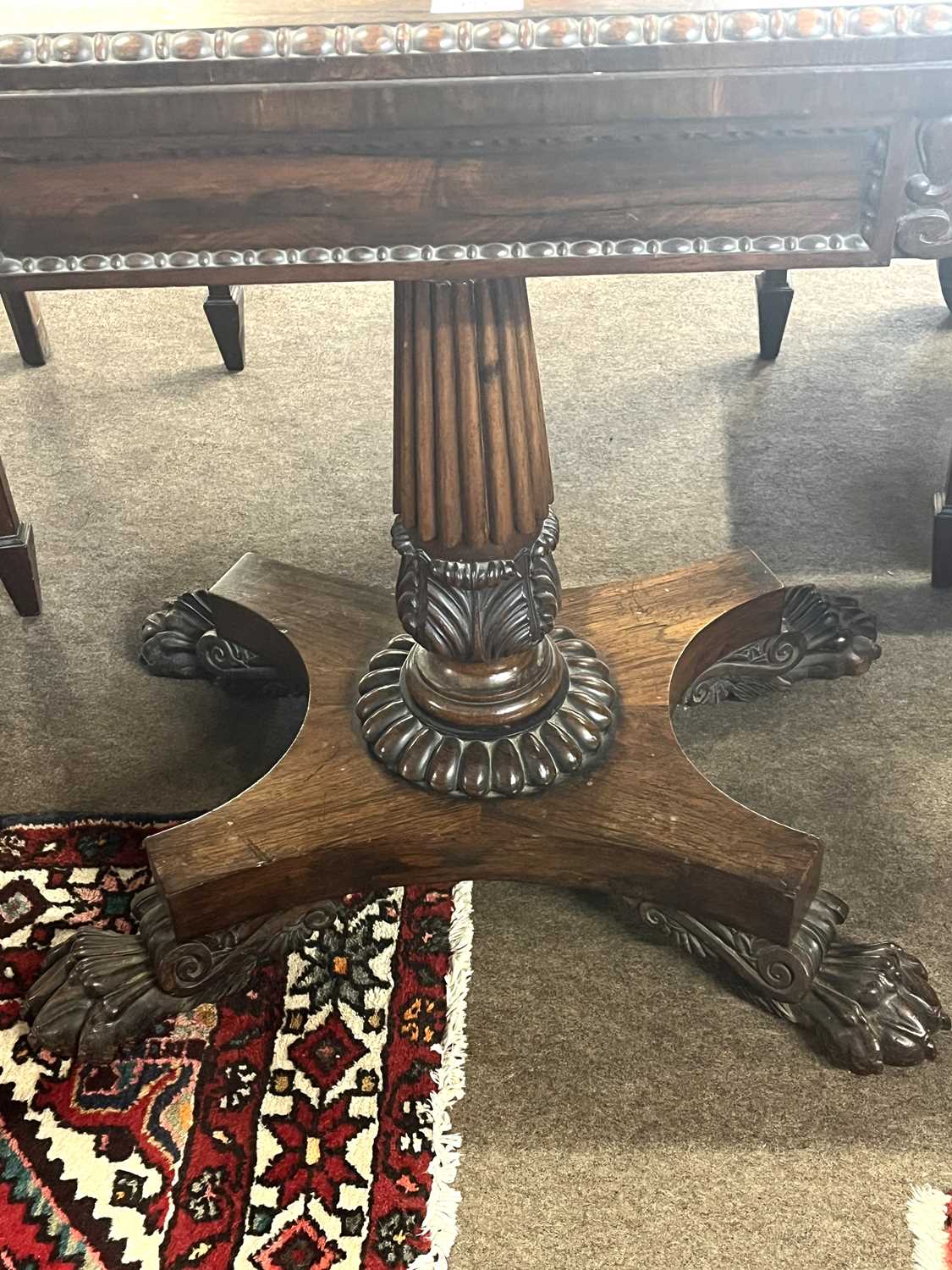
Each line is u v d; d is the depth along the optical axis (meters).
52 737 1.41
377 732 1.17
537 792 1.12
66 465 1.86
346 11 0.70
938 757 1.33
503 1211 0.97
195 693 1.47
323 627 1.31
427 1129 1.02
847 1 0.66
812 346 2.05
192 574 1.64
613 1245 0.95
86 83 0.69
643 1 0.69
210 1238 0.95
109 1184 0.99
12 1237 0.96
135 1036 1.09
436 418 0.97
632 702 1.21
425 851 1.10
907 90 0.68
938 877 1.21
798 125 0.71
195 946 1.07
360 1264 0.94
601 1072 1.06
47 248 0.77
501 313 0.94
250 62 0.67
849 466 1.77
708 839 1.06
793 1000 1.06
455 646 1.11
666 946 1.16
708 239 0.76
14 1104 1.05
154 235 0.77
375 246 0.77
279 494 1.78
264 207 0.75
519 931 1.18
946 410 1.87
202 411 1.97
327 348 2.13
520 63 0.67
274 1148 1.01
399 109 0.69
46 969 1.12
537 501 1.04
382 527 1.71
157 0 0.74
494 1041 1.09
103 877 1.23
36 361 2.10
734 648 1.35
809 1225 0.96
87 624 1.57
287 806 1.12
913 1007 1.06
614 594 1.34
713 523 1.68
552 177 0.74
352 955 1.16
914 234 0.75
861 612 1.42
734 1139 1.01
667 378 1.99
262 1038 1.10
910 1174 0.98
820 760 1.34
